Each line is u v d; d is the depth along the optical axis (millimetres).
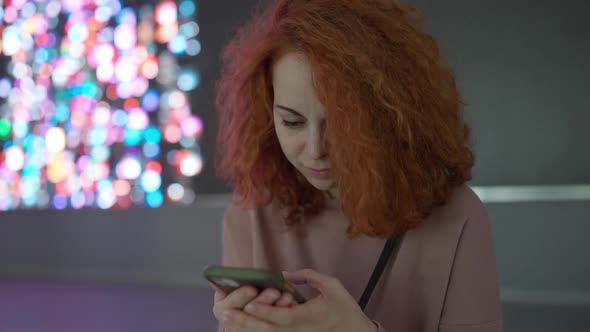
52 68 4430
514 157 4074
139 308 3746
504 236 3898
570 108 3955
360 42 774
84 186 4508
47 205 4684
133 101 4363
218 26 4328
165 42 4332
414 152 826
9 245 4797
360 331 725
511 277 3885
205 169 4398
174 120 4355
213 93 4328
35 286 4422
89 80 4391
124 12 4328
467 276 864
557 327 3215
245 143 953
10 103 4520
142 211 4500
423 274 889
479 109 4133
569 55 3938
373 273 899
